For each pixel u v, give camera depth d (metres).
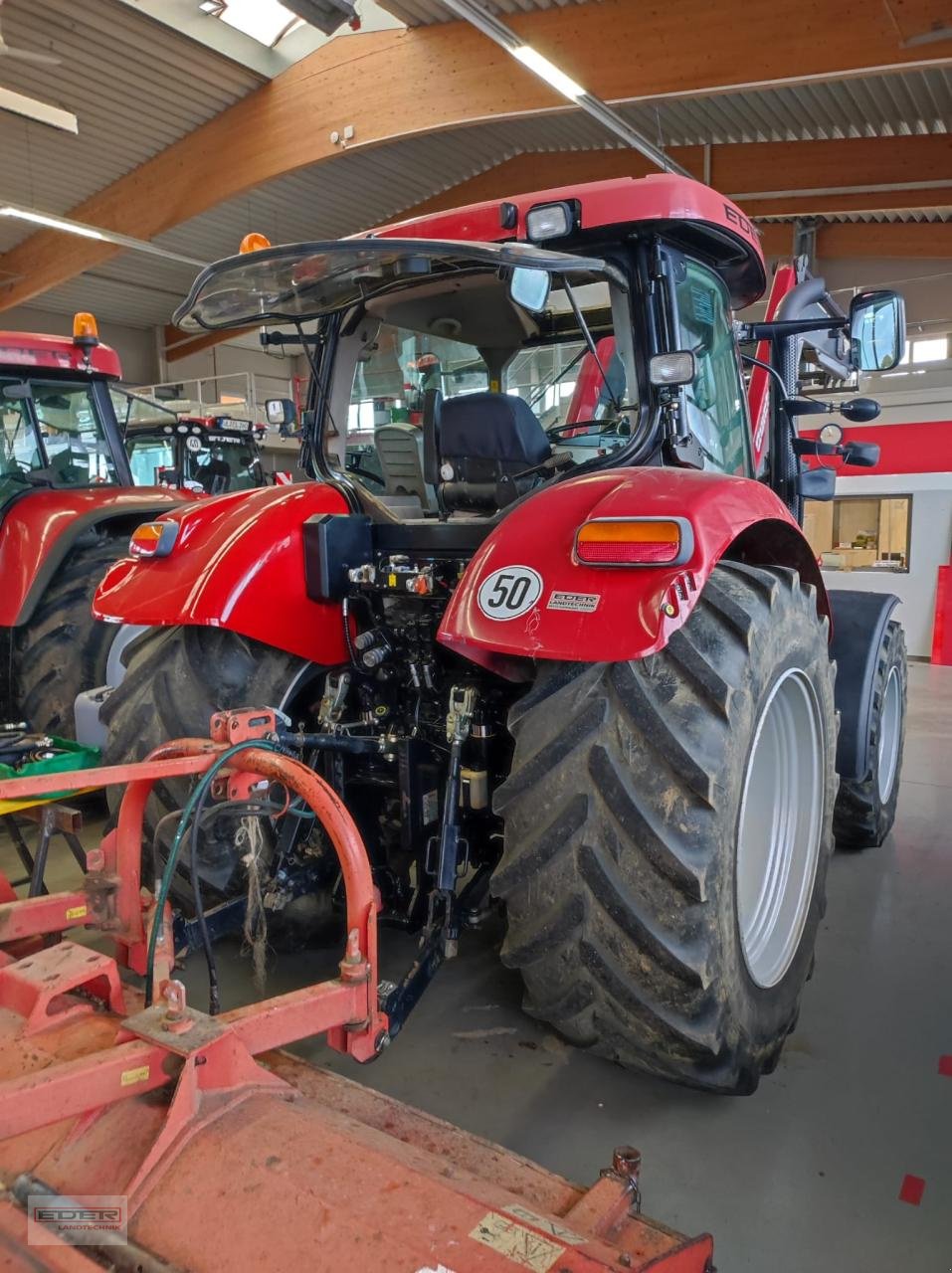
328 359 2.47
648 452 2.04
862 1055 2.12
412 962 2.50
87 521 3.87
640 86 7.63
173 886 2.14
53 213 12.23
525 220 1.97
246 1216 1.11
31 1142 1.27
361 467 2.52
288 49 9.73
